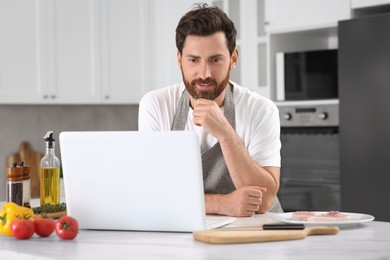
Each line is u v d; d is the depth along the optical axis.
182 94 2.42
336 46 4.52
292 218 1.92
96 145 1.78
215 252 1.51
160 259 1.45
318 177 4.10
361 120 3.77
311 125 4.11
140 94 5.05
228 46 2.12
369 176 3.75
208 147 2.39
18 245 1.67
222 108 2.38
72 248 1.60
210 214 2.14
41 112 5.00
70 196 1.84
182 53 2.13
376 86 3.71
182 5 4.95
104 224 1.83
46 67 4.58
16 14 4.43
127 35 4.97
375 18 3.71
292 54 4.17
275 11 4.32
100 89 4.84
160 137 1.72
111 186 1.79
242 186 2.19
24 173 2.03
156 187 1.76
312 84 4.11
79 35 4.73
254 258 1.44
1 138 4.81
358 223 1.90
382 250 1.52
